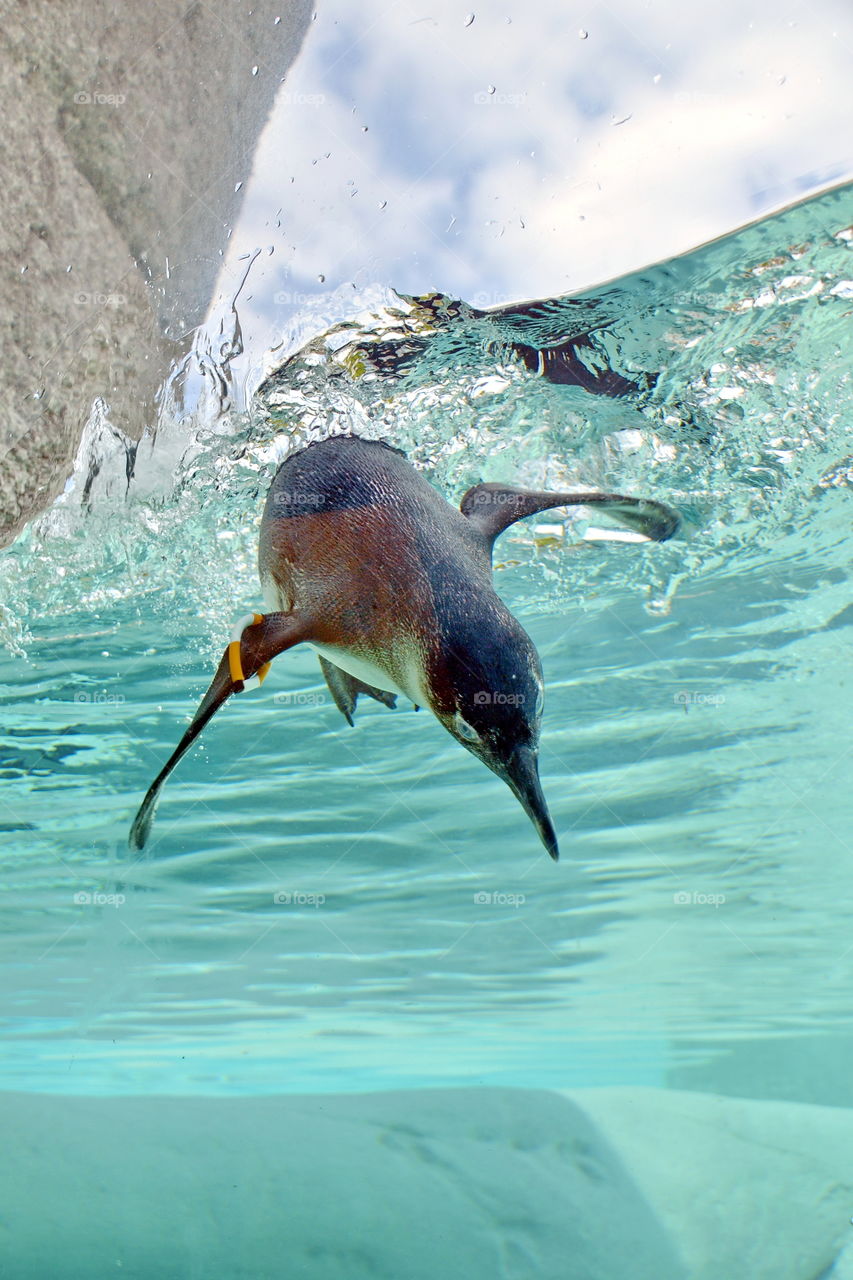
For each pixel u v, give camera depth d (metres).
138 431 4.73
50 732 4.86
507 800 4.43
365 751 4.61
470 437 4.52
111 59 4.66
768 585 4.67
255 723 4.70
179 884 4.43
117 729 4.85
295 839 4.51
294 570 2.77
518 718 2.36
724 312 4.35
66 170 4.56
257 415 4.55
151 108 4.85
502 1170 2.39
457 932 4.31
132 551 4.69
